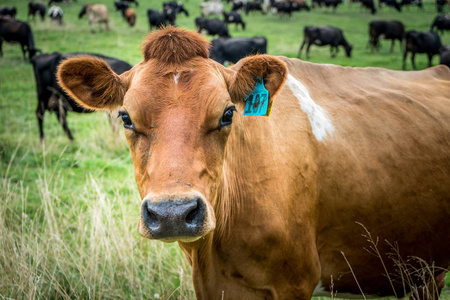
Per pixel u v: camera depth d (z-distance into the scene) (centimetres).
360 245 338
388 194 333
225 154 289
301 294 316
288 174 305
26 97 1373
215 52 1975
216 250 300
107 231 467
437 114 373
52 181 720
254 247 296
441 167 353
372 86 383
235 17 3388
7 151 847
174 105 245
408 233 346
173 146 236
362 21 3869
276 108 325
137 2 4581
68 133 981
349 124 341
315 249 320
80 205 609
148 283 435
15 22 2048
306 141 321
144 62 277
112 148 903
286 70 270
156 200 221
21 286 374
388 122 352
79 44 2364
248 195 296
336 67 388
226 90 262
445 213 354
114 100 288
